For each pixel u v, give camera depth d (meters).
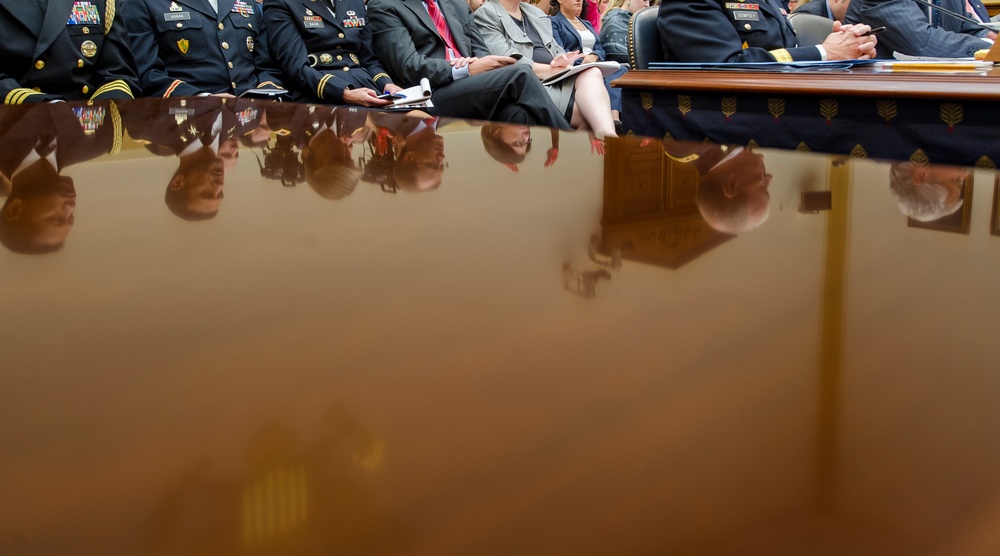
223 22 3.16
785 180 0.56
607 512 0.17
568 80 3.10
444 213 0.49
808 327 0.28
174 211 0.51
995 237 0.38
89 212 0.50
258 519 0.17
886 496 0.18
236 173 0.65
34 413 0.23
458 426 0.22
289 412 0.23
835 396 0.23
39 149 0.81
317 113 1.26
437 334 0.29
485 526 0.17
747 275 0.34
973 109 1.42
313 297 0.33
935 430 0.20
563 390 0.24
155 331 0.30
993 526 0.16
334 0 3.27
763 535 0.16
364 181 0.61
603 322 0.29
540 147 0.79
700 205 0.49
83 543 0.17
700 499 0.18
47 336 0.29
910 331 0.27
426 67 3.13
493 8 3.85
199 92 3.01
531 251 0.39
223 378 0.25
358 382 0.24
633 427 0.21
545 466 0.19
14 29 2.40
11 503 0.18
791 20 3.19
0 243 0.43
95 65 2.55
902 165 0.60
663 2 2.45
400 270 0.37
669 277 0.34
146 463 0.20
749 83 1.68
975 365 0.24
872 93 1.50
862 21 3.38
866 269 0.34
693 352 0.26
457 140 0.85
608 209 0.48
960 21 3.61
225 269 0.38
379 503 0.18
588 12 5.12
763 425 0.21
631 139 0.84
